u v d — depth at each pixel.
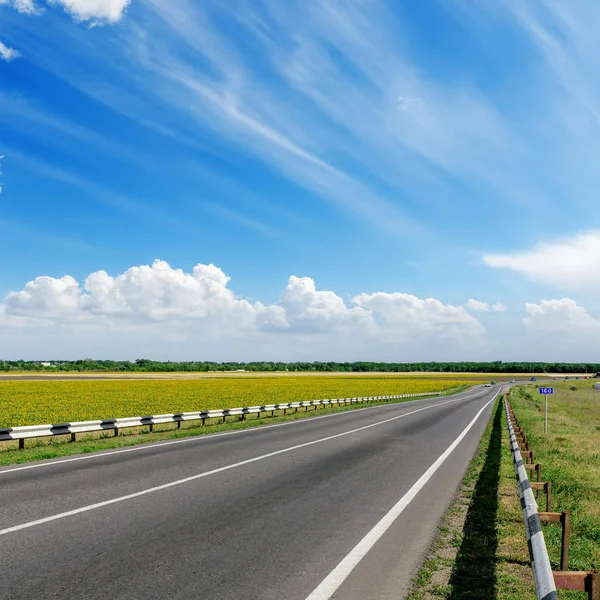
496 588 5.63
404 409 37.75
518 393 74.06
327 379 119.69
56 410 30.86
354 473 11.88
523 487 7.19
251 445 16.44
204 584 5.37
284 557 6.24
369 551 6.58
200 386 68.25
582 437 21.12
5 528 7.10
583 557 6.84
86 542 6.56
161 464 12.56
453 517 8.41
